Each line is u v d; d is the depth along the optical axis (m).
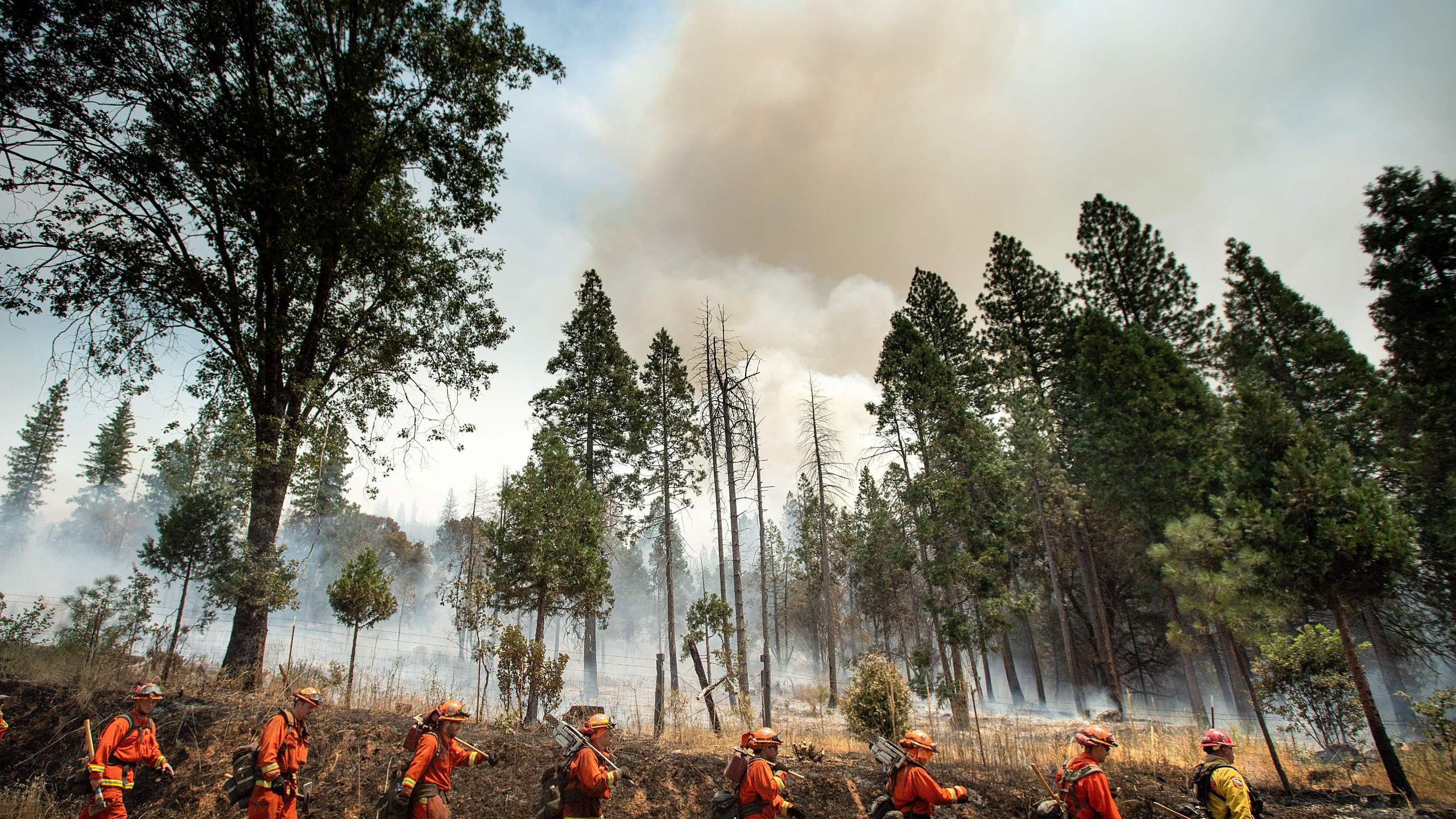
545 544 16.94
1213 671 28.45
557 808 6.02
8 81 11.41
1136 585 29.30
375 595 15.27
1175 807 7.94
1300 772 9.98
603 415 30.06
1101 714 21.81
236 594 12.58
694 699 14.13
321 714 9.96
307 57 14.65
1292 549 9.51
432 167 15.66
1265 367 26.23
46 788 8.55
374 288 16.05
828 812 8.12
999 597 22.16
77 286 12.78
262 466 13.25
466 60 14.96
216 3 13.12
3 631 11.74
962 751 10.39
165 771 7.18
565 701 22.12
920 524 23.70
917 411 24.94
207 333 14.24
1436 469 18.83
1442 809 8.05
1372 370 23.92
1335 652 10.51
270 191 12.99
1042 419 28.80
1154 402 24.50
